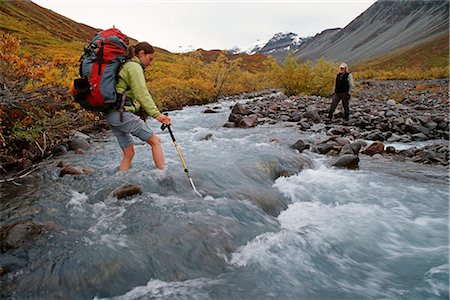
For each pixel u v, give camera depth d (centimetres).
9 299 326
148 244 405
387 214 551
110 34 552
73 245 402
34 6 8950
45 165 718
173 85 2233
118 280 352
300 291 358
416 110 1570
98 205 509
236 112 1495
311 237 468
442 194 628
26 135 737
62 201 523
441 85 3431
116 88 559
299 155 818
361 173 743
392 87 3522
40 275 353
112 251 388
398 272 400
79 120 1038
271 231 480
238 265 395
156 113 571
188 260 388
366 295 357
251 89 3619
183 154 792
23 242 402
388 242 468
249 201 541
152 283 355
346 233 486
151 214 476
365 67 12450
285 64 2464
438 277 388
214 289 351
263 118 1455
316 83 2388
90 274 353
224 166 680
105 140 996
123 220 462
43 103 835
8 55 822
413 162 827
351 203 594
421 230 502
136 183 566
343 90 1348
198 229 439
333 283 376
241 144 916
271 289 358
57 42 5003
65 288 339
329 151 904
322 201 602
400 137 1070
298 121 1403
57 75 910
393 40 18800
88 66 540
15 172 686
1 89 747
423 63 10431
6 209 494
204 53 10575
